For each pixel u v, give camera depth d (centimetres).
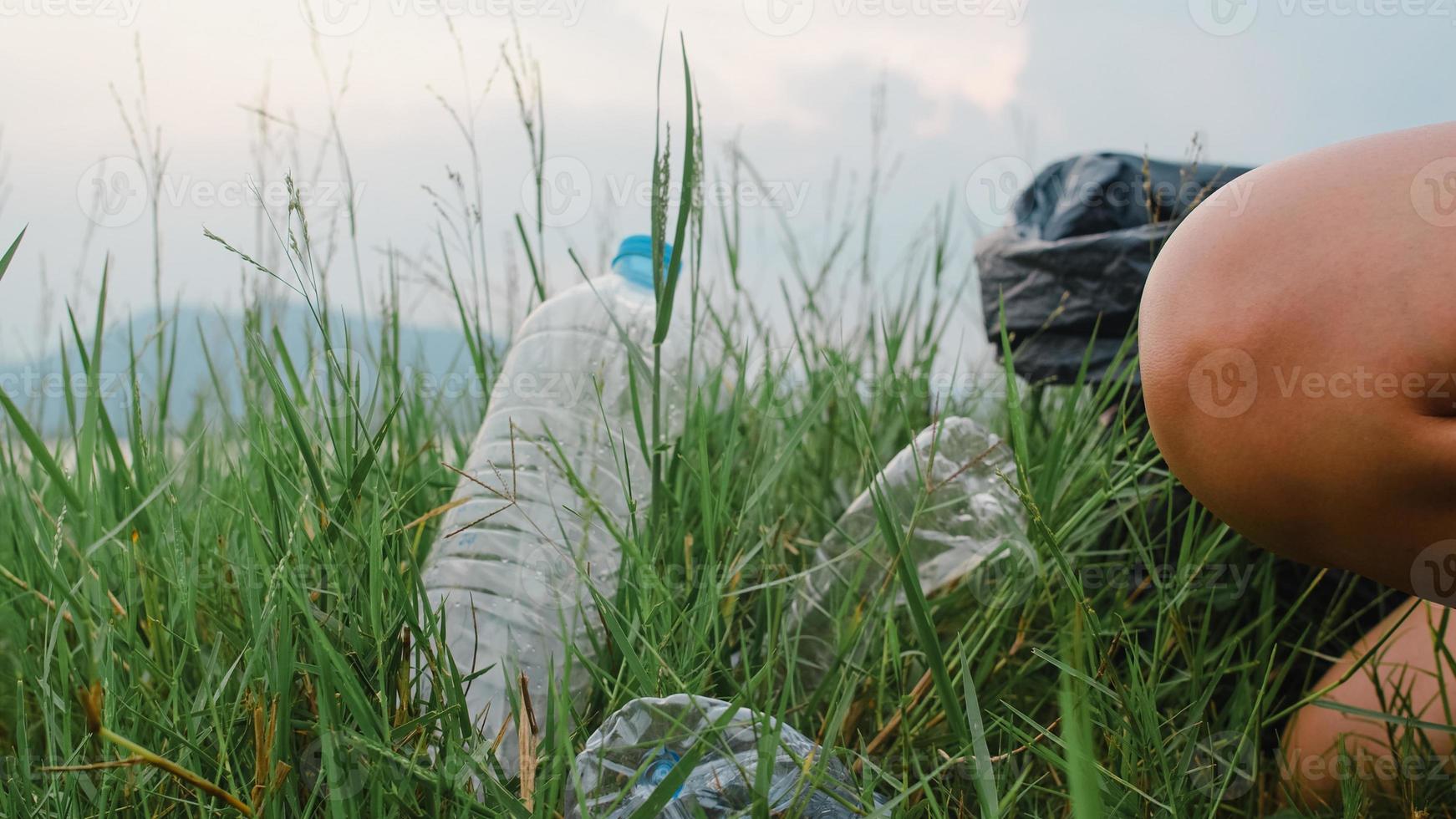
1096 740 127
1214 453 102
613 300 184
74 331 124
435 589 147
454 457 196
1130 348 184
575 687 137
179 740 100
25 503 140
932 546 151
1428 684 129
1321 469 96
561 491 156
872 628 131
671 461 151
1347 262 94
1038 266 195
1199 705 121
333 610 110
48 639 108
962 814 111
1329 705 118
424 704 116
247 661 111
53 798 103
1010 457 161
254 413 149
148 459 148
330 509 113
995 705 130
